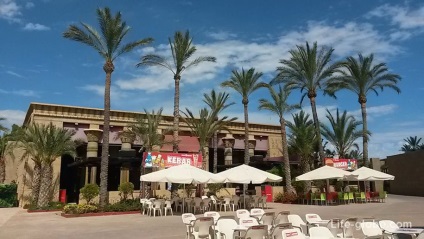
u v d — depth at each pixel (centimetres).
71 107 3272
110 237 1287
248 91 3444
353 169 3425
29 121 3438
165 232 1382
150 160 2267
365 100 3778
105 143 2320
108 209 2183
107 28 2391
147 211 2117
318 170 2678
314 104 3331
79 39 2358
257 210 1309
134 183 3678
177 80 2798
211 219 1005
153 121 2769
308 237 755
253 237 830
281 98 3328
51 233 1416
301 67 3262
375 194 3198
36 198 2608
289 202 2975
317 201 2838
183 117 3256
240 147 4225
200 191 3083
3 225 1717
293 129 3400
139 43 2453
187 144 3728
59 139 2617
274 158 3759
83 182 3462
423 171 4350
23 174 2981
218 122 3173
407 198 3681
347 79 3694
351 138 4247
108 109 2370
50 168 2627
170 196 2680
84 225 1652
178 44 2777
